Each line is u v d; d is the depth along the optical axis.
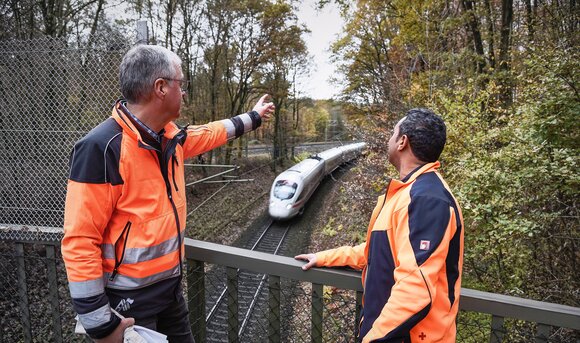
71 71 2.52
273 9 18.67
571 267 3.84
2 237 2.49
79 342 3.44
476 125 4.76
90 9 9.66
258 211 17.23
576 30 5.33
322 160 21.38
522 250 3.82
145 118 1.42
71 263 1.27
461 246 1.29
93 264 1.29
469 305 1.56
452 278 1.27
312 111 35.47
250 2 18.31
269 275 1.84
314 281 1.76
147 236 1.40
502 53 7.93
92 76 2.50
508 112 4.66
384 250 1.36
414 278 1.17
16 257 2.54
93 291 1.29
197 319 2.03
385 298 1.35
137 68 1.37
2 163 2.59
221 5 17.28
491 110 4.97
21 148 2.59
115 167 1.33
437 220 1.22
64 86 2.54
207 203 16.14
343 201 15.45
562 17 6.17
